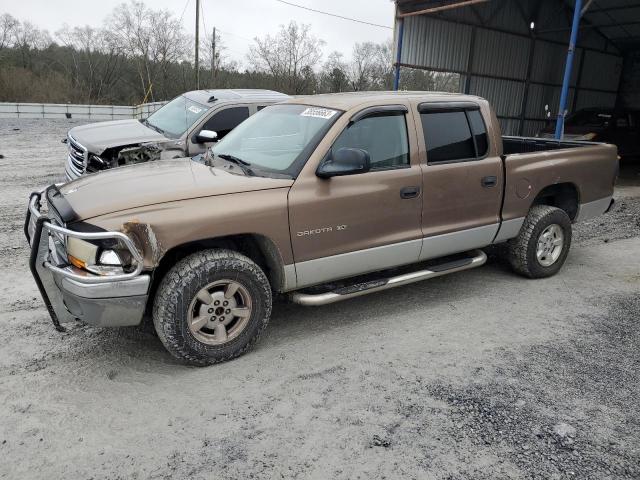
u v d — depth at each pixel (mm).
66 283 3287
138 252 3242
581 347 4074
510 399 3346
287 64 54125
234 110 8016
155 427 3014
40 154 14359
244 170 4004
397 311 4727
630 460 2807
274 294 4844
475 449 2871
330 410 3205
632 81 23688
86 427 2998
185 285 3426
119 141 7297
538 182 5289
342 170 3805
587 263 6227
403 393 3400
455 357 3895
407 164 4395
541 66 20484
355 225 4102
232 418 3109
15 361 3699
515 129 20438
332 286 4340
